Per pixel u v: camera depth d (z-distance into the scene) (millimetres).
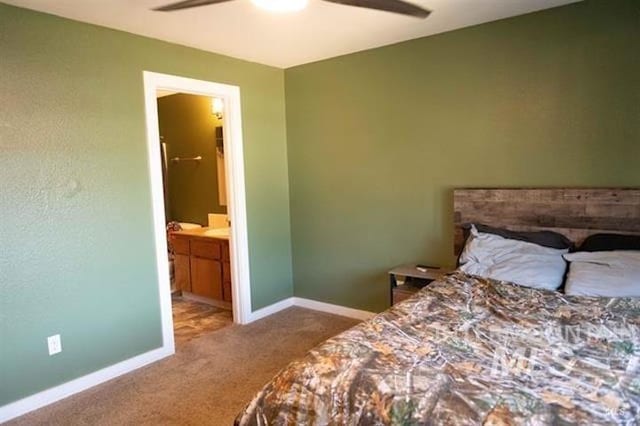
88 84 2762
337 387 1443
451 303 2236
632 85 2566
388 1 1913
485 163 3145
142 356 3127
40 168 2561
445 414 1237
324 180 4059
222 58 3615
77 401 2643
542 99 2873
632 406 1225
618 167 2646
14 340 2490
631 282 2236
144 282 3133
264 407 1547
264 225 4098
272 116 4113
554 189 2832
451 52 3209
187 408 2518
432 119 3355
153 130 3133
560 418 1170
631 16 2539
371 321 2000
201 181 5160
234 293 3945
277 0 1915
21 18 2453
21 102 2467
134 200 3049
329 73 3879
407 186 3549
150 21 2760
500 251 2789
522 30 2898
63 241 2682
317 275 4242
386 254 3746
